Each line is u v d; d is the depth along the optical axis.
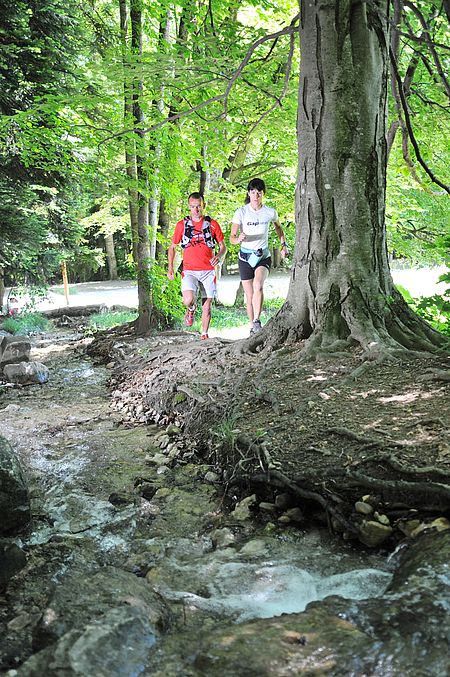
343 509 3.84
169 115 11.62
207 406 5.86
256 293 7.88
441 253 12.31
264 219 7.69
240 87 10.60
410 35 6.68
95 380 8.83
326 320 6.54
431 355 6.02
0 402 7.71
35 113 10.09
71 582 3.07
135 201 11.62
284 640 2.47
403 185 12.87
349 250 6.57
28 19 12.78
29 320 15.30
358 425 4.69
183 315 12.05
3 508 4.11
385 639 2.43
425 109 9.78
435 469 3.81
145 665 2.47
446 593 2.69
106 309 17.64
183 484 4.89
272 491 4.31
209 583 3.42
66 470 5.29
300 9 6.51
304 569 3.51
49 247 18.59
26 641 2.93
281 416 5.13
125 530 4.20
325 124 6.48
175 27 13.27
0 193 13.61
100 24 14.38
